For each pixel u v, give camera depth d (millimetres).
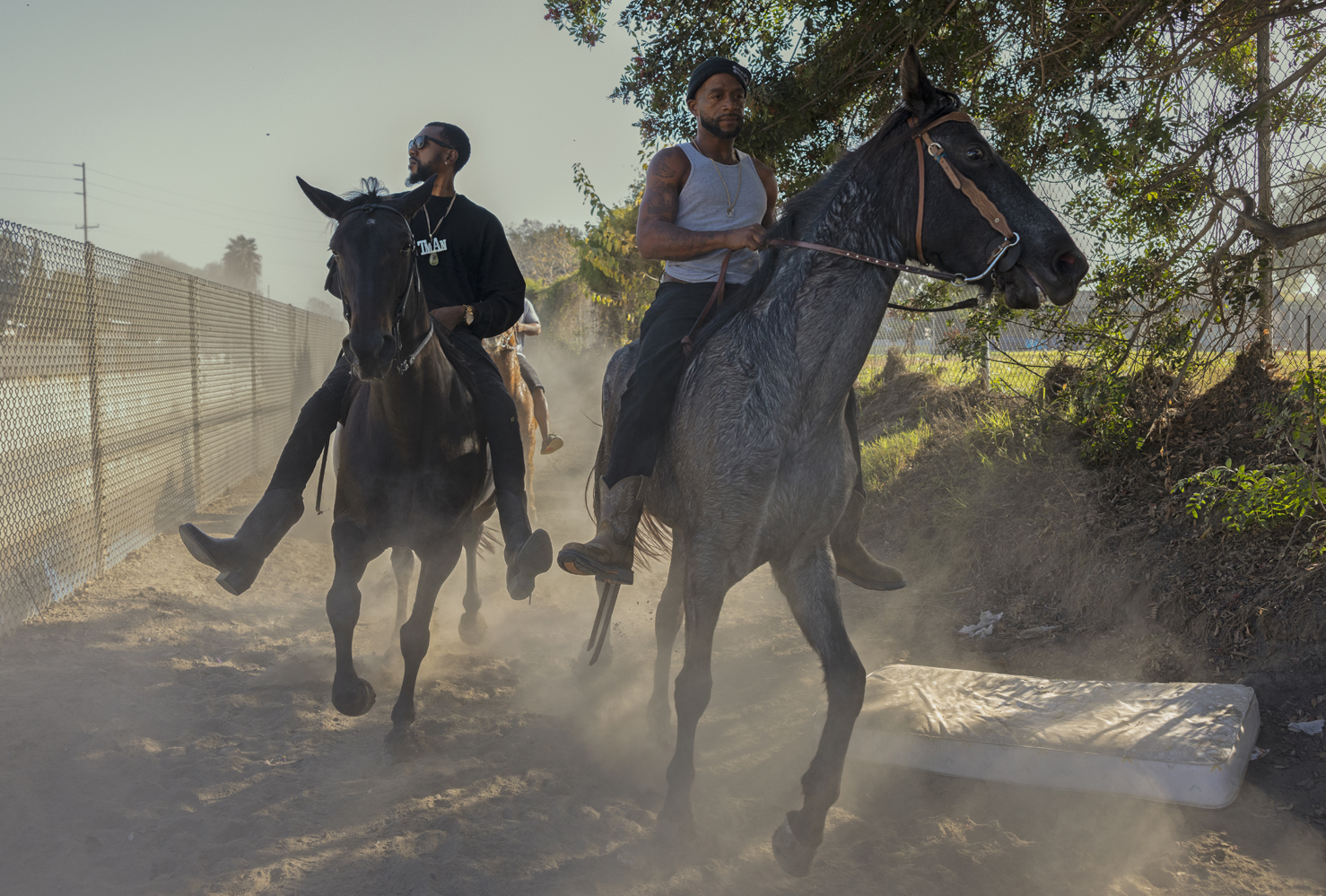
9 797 3430
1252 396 5773
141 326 7441
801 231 3094
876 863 3092
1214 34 5809
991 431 7340
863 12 6551
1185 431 5926
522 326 8109
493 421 4398
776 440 2973
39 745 3861
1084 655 4746
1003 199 2730
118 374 6910
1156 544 5121
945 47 6438
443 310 4457
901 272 2965
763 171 3967
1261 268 5410
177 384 8422
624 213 14258
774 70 7293
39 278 5707
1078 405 6316
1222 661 4293
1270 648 4191
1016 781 3502
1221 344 5918
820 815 2943
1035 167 6430
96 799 3469
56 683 4562
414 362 3766
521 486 4309
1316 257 5402
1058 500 5961
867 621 5684
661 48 7746
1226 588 4570
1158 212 5734
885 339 11398
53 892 2865
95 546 6469
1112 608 4980
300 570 7344
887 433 9102
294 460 4102
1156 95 5734
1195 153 5523
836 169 3135
